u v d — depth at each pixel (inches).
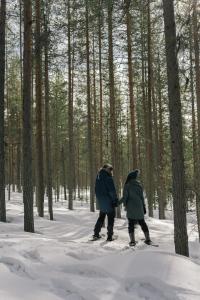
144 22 852.0
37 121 743.1
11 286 202.4
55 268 245.0
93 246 350.9
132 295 208.8
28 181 476.4
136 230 586.9
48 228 530.3
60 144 1769.2
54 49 788.0
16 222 624.4
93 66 1079.0
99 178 450.9
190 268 247.1
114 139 837.8
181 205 338.3
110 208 445.4
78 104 1290.6
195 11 367.2
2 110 577.3
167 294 210.1
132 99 839.1
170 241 498.6
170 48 343.6
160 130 1106.7
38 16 708.0
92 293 204.8
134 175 444.1
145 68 1047.6
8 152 1510.8
